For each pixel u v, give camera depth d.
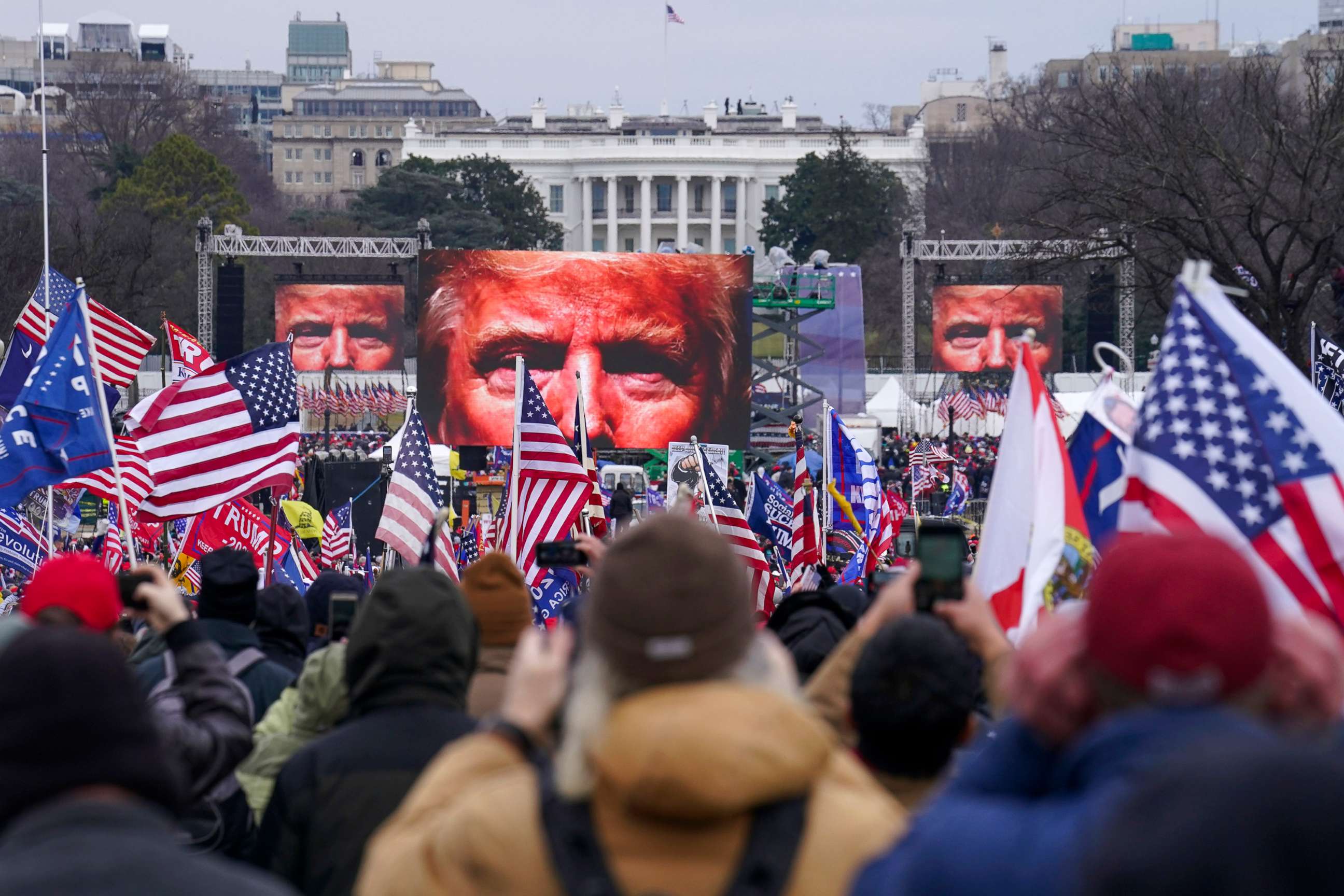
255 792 20.95
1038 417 25.66
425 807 12.46
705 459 52.38
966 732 16.09
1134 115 144.50
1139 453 22.05
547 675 12.92
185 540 69.12
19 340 61.22
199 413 51.97
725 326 197.12
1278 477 21.56
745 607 12.12
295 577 71.00
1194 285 22.33
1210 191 135.88
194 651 19.91
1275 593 21.31
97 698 11.27
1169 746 9.77
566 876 11.22
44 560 64.44
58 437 43.34
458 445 196.00
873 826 11.52
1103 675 10.40
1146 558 10.32
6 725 11.10
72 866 10.48
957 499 124.81
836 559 64.75
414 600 18.06
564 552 22.50
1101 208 141.75
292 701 22.52
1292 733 10.44
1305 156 130.62
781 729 11.25
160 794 11.41
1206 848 8.08
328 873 17.03
